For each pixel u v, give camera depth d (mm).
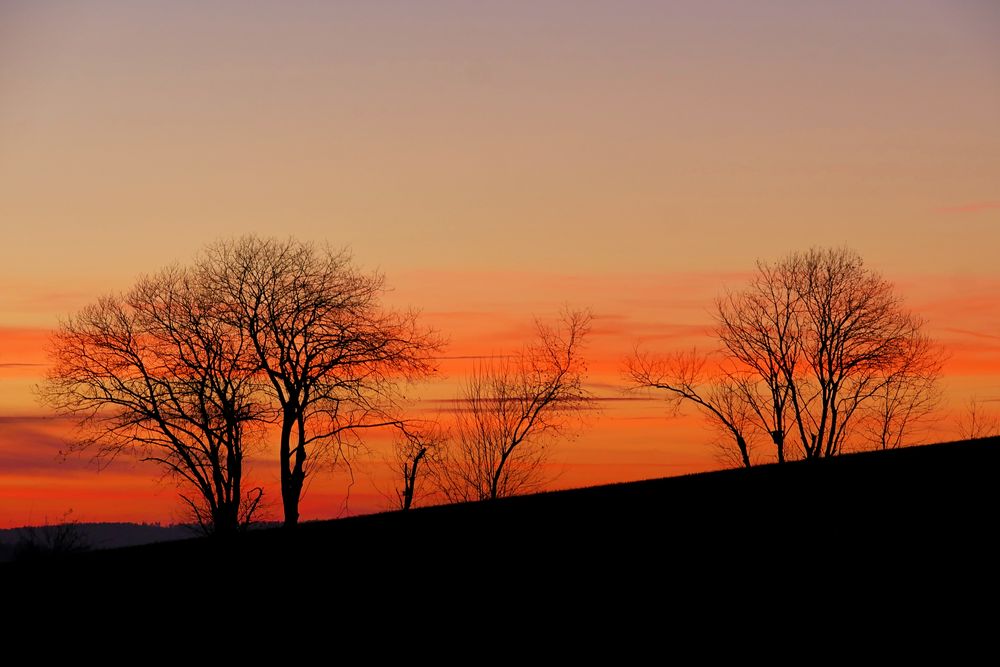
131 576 42000
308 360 64812
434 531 46531
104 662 31609
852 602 32781
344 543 45656
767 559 37750
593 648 30938
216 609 36562
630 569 38156
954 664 27734
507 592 36594
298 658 31453
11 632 34656
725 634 31156
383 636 32969
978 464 48906
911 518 40812
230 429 63281
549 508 49594
